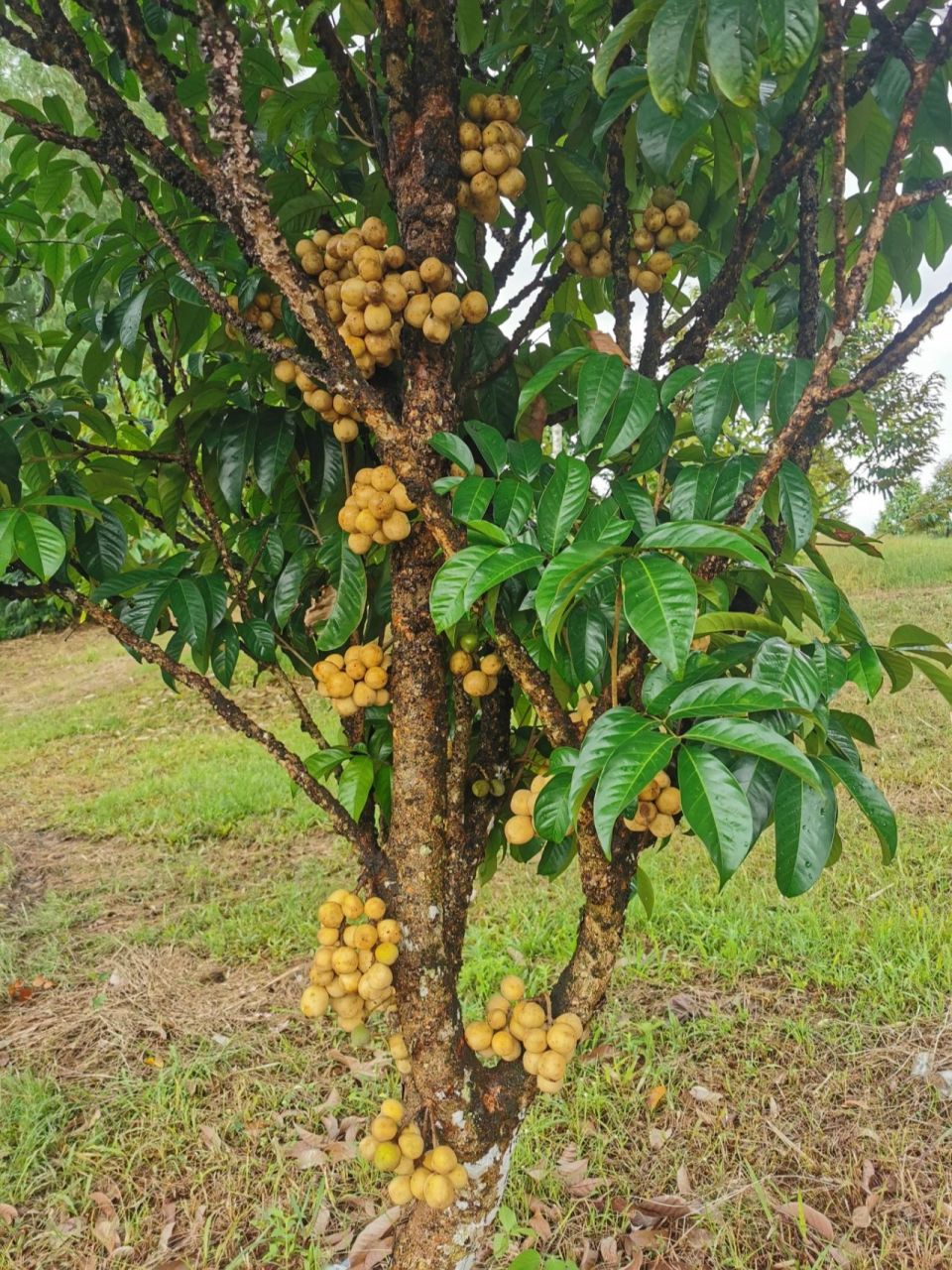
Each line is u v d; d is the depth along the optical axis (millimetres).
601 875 1270
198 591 1627
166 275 1607
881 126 1537
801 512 1244
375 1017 3398
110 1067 3199
